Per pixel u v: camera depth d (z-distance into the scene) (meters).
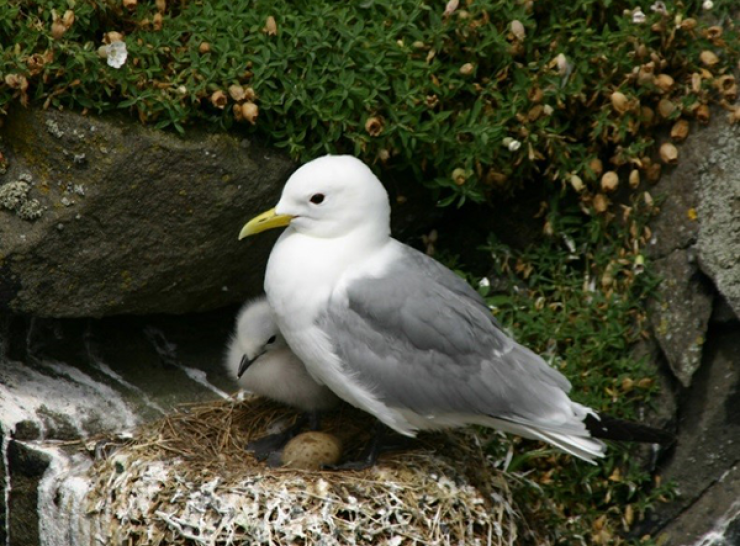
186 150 9.69
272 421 10.41
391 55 10.14
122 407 10.42
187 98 9.77
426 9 10.27
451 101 10.46
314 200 9.16
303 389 9.98
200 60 9.77
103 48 9.51
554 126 10.64
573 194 11.02
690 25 10.27
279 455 9.75
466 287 9.56
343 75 9.95
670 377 10.42
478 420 9.25
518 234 11.18
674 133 10.40
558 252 11.00
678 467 10.42
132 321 11.05
